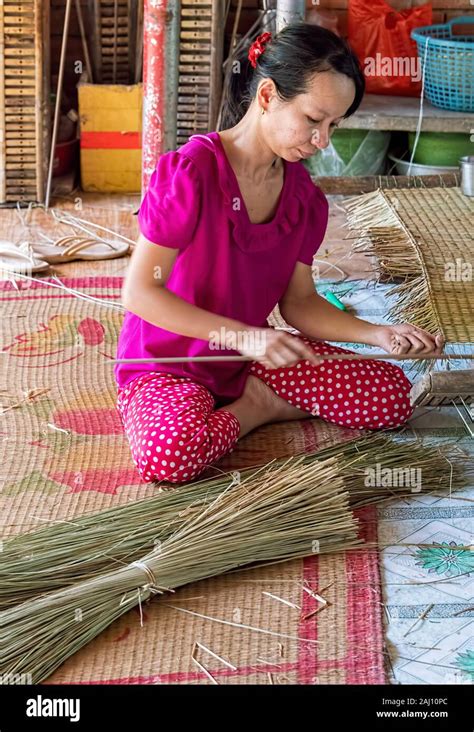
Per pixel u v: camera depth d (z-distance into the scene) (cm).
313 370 288
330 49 230
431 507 257
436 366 327
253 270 271
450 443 286
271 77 237
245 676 201
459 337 289
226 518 233
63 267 420
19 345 347
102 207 502
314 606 221
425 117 507
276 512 238
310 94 233
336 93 232
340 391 287
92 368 332
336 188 446
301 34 232
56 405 308
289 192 267
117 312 375
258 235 264
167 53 455
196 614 218
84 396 315
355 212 409
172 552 222
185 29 475
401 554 239
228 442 267
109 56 541
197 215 255
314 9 556
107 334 357
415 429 295
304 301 292
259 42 242
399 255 375
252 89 246
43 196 505
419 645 210
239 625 215
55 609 207
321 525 239
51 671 200
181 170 252
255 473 258
